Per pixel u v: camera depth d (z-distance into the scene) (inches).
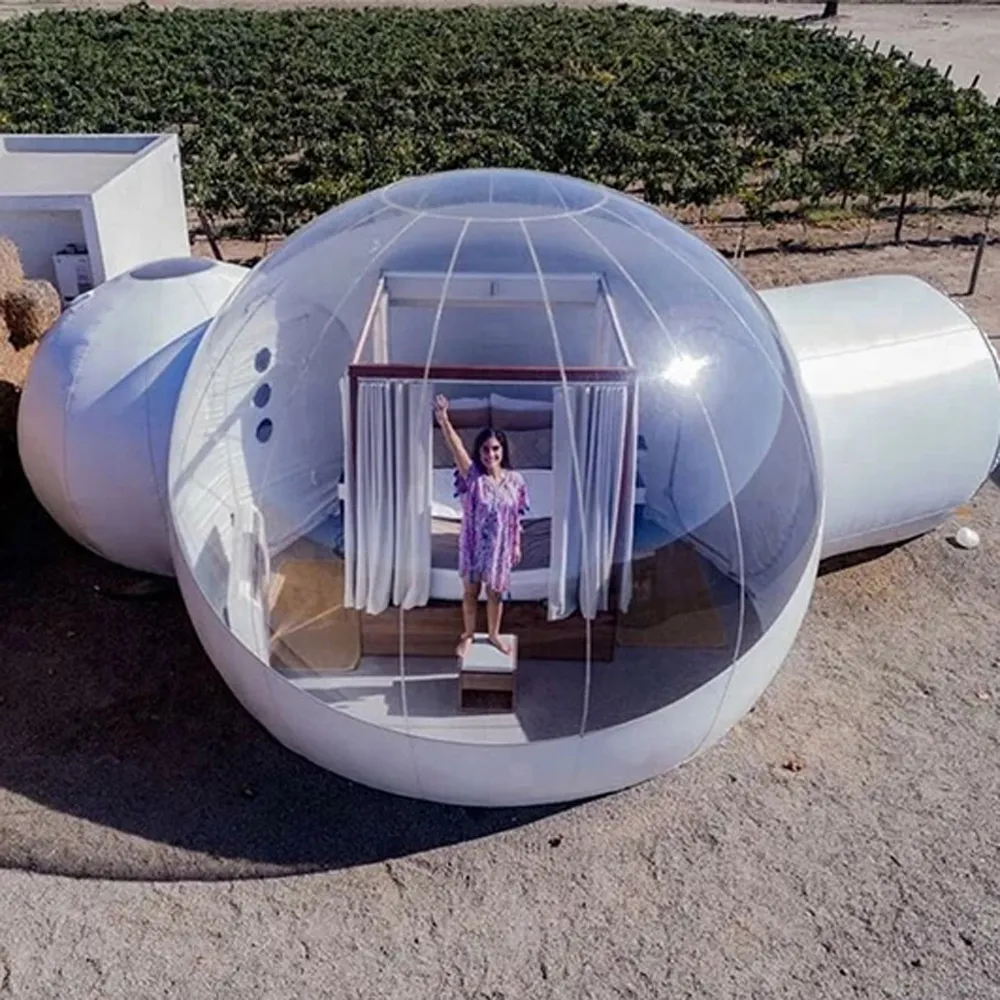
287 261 388.8
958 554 457.1
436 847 316.8
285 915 295.6
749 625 335.9
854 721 364.2
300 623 359.6
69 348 412.5
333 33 2049.7
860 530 424.2
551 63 1702.8
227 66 1657.2
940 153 992.2
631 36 2016.5
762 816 326.6
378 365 334.3
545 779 313.1
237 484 370.0
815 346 411.5
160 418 392.8
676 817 326.6
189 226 906.7
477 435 382.9
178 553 338.6
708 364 362.0
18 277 524.7
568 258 380.2
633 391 331.6
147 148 673.0
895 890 303.3
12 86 1411.2
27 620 409.7
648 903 299.6
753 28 2110.0
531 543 371.2
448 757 306.5
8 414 478.3
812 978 279.0
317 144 1057.5
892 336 420.8
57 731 356.2
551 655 362.0
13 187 599.5
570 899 301.0
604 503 340.5
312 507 382.0
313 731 318.7
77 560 447.2
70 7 2527.1
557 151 983.0
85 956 283.4
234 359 372.2
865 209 944.9
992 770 344.5
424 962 283.1
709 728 326.3
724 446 355.9
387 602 355.9
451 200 388.8
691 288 372.8
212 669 385.7
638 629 357.7
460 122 1222.9
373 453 338.0
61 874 306.0
